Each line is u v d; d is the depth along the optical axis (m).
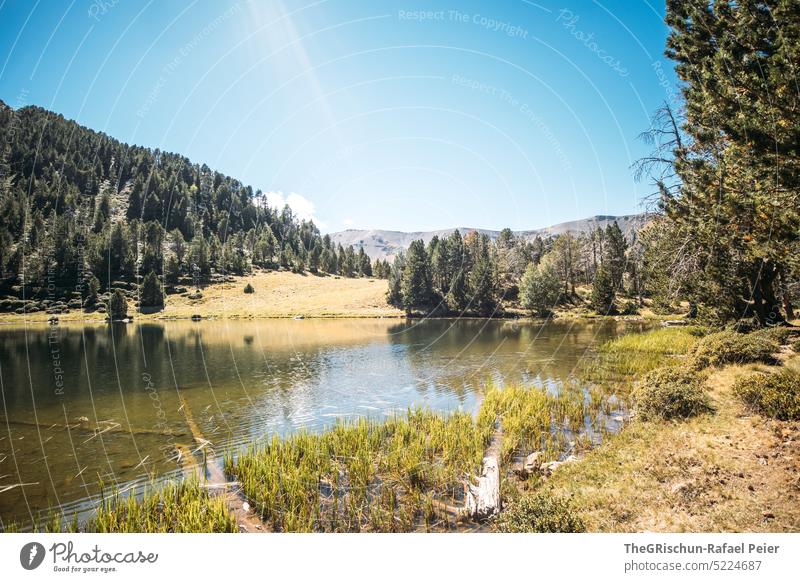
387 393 23.16
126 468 12.50
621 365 23.69
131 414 18.61
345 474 11.16
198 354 38.00
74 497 10.66
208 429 16.52
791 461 7.92
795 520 6.33
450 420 15.12
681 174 18.73
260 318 78.69
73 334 54.88
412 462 11.22
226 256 114.62
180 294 93.44
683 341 27.11
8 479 11.78
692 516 6.86
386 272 127.06
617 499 7.75
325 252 129.38
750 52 13.84
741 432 9.65
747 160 13.42
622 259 78.06
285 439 14.16
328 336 53.25
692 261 23.28
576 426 14.09
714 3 16.66
